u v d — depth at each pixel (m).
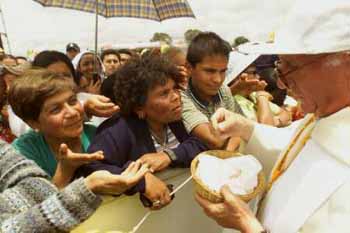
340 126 0.96
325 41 0.86
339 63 0.91
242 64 2.05
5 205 0.88
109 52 3.62
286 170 1.09
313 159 0.99
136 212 1.17
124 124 1.24
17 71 1.98
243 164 1.09
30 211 0.87
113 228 1.13
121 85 1.26
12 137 2.06
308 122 1.11
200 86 1.63
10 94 1.26
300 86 0.99
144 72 1.23
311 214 0.93
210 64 1.59
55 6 2.72
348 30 0.84
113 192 1.00
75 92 1.30
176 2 2.94
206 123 1.41
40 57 2.03
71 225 0.89
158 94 1.23
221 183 1.04
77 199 0.90
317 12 0.86
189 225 1.33
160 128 1.32
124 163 1.21
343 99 0.96
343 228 0.87
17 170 0.93
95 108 1.44
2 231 0.84
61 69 2.00
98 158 1.08
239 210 0.99
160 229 1.25
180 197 1.29
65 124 1.24
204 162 1.09
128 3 2.85
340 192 0.91
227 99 1.79
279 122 2.08
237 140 1.37
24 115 1.26
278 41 0.94
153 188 1.12
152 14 2.89
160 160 1.20
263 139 1.36
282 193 1.04
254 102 2.05
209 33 1.70
